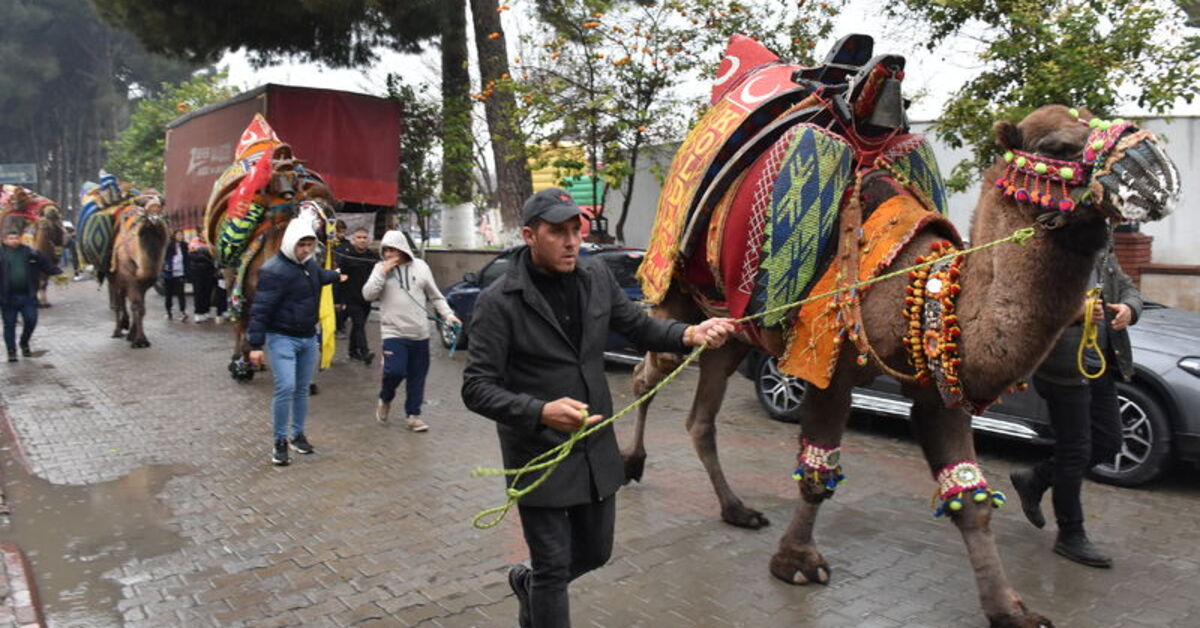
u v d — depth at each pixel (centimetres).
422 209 1855
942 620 423
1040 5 815
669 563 498
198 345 1372
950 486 407
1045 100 795
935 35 895
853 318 407
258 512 602
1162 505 590
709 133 511
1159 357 607
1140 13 780
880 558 502
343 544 540
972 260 378
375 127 1595
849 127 453
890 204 432
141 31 1739
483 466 705
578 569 355
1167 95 776
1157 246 1101
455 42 1734
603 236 1386
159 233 1339
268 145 1126
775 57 566
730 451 736
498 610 445
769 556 506
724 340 343
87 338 1465
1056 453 489
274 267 710
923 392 411
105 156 5506
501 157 1562
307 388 747
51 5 4947
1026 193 351
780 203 437
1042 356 364
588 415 328
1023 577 472
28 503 630
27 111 5078
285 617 442
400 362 811
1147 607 436
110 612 454
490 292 332
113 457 743
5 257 1207
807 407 457
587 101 1334
